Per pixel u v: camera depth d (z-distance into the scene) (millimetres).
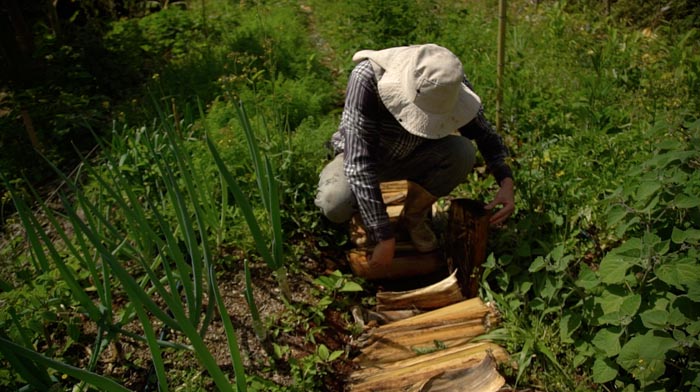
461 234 2688
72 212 2043
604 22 5457
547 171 3018
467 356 2309
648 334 1998
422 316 2617
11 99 4711
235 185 2238
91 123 4566
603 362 2115
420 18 5879
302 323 2664
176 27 6215
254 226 2350
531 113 3859
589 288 2229
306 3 7430
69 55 5348
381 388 2275
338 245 3143
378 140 2570
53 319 2365
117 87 5207
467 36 5367
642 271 2307
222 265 2977
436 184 2803
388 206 3311
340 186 2814
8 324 2338
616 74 4465
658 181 2285
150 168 3236
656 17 5641
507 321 2510
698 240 2283
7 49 5148
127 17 7168
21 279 2736
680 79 4004
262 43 5492
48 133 4504
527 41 5203
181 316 1802
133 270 2959
